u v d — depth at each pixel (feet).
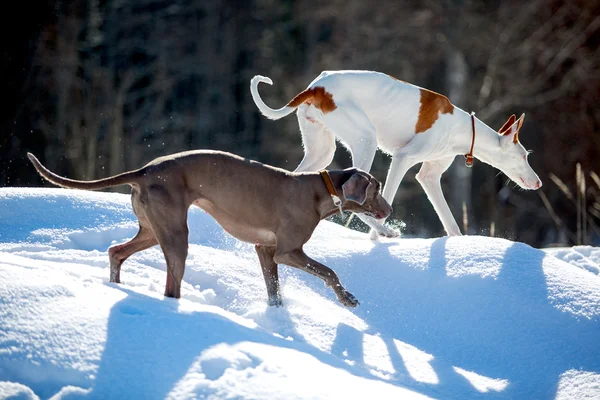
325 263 35.47
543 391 28.60
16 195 36.24
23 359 21.70
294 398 21.68
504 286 32.78
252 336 25.36
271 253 31.30
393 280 34.35
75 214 36.11
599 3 122.83
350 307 32.35
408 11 125.39
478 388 28.22
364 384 24.27
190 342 23.47
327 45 130.93
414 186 115.34
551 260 34.73
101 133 117.39
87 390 21.38
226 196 29.40
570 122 124.36
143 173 28.04
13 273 24.88
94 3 115.03
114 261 29.37
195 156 29.14
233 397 21.34
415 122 40.27
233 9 133.28
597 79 122.52
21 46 112.78
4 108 111.45
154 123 121.70
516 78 121.19
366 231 51.16
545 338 30.68
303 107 40.27
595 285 32.91
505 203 123.85
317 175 30.81
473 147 42.32
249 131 129.70
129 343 22.89
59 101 112.47
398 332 31.99
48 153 111.24
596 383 28.50
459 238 36.58
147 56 127.44
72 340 22.57
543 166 124.67
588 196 120.47
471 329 31.55
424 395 26.12
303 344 27.43
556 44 123.95
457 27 115.55
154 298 26.71
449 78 115.85
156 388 21.59
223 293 31.99
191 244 35.73
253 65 133.49
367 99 39.52
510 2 122.52
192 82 130.72
